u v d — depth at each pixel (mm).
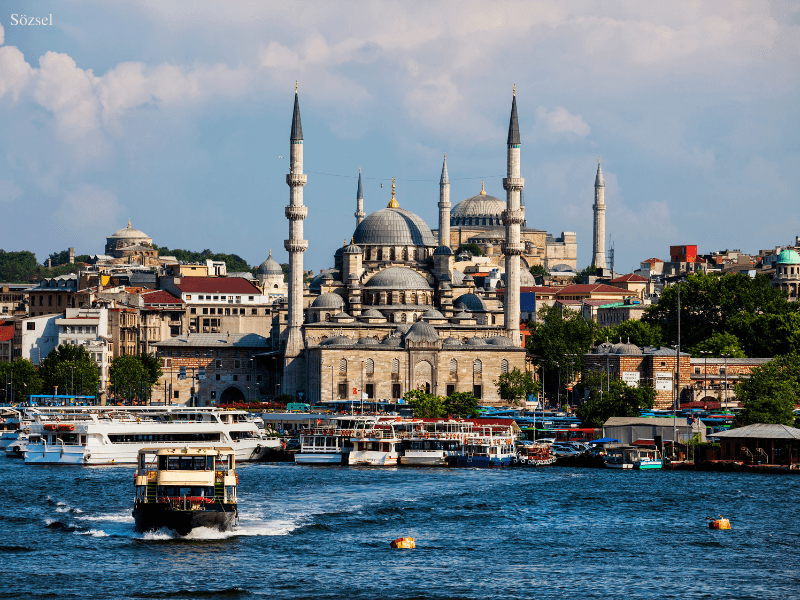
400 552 131500
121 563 124250
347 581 118562
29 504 161250
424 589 116000
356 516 153250
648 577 121312
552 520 152125
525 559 128875
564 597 113688
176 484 137875
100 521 147000
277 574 120938
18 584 116312
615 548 134750
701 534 143125
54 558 126125
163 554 128375
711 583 119188
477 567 124875
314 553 130250
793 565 126875
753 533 144000
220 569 122438
